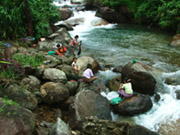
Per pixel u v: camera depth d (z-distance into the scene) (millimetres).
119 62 7473
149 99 5098
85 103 4434
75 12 17078
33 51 6641
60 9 15602
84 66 6477
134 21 16031
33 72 5215
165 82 6020
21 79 4586
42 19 9406
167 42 10227
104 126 3811
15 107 3330
